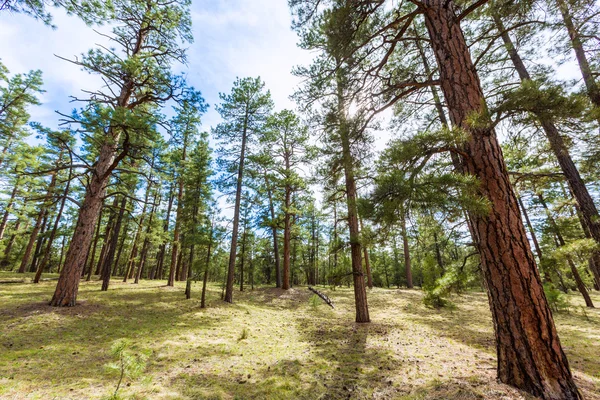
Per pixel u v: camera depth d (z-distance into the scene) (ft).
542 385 9.29
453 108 12.41
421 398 10.93
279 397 12.59
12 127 64.80
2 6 19.69
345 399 12.11
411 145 10.00
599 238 22.25
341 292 64.95
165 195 71.46
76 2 24.98
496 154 11.27
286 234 64.49
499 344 10.75
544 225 44.65
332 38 17.10
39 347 19.45
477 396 9.86
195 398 12.46
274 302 51.72
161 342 22.17
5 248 90.22
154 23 37.40
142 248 77.71
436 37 13.71
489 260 10.86
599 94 17.33
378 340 23.50
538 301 9.96
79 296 37.40
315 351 20.43
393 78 21.09
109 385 13.69
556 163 27.96
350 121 19.42
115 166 34.04
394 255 127.13
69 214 77.46
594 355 19.13
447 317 36.11
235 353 19.98
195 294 50.31
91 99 32.09
